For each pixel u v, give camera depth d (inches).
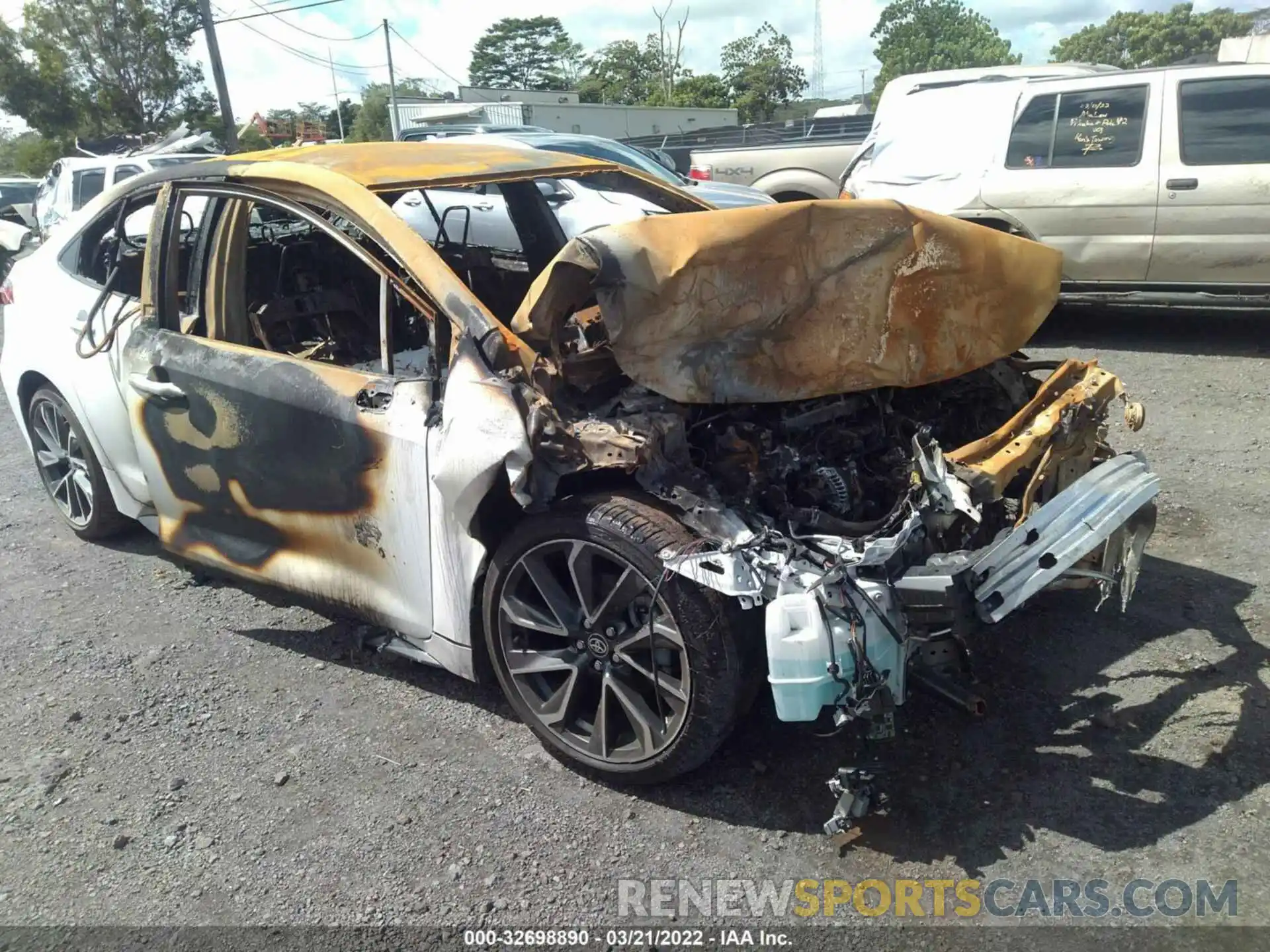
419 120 1118.4
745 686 103.1
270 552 139.9
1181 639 138.2
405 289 119.1
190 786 117.3
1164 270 285.1
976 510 102.4
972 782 112.2
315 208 132.4
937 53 2381.9
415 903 98.9
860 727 99.3
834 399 130.3
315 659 144.7
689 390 111.0
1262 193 265.1
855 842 104.3
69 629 155.1
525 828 108.6
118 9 1332.4
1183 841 102.0
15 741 127.0
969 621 97.7
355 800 114.0
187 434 141.9
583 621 112.2
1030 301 143.6
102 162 504.7
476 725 127.5
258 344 147.2
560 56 2844.5
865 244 121.6
